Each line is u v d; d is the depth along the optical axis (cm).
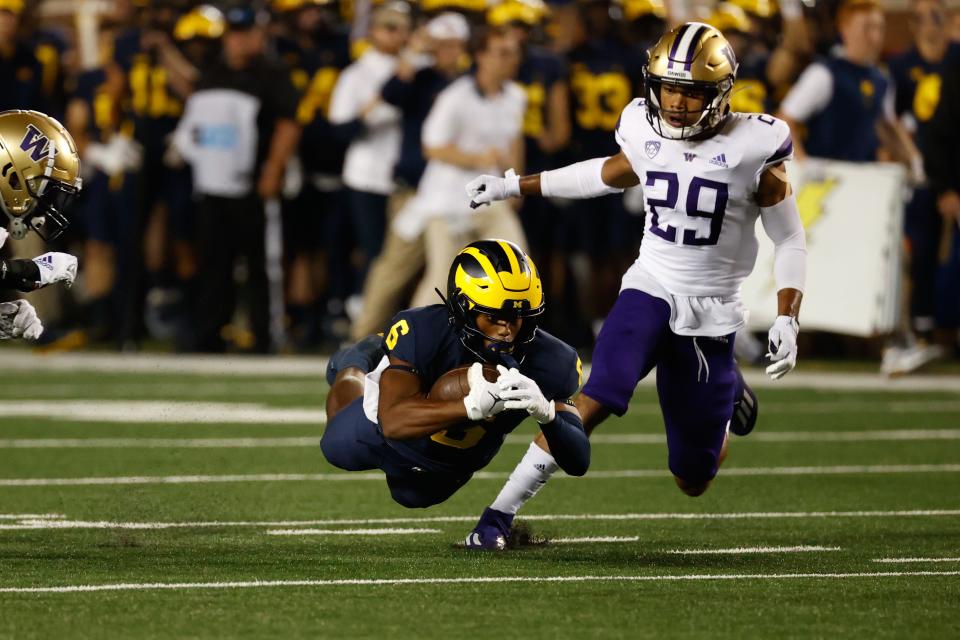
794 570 1783
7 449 2833
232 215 4341
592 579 1712
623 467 2723
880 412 3512
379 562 1814
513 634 1446
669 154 1939
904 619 1524
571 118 4369
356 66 4262
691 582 1702
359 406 1886
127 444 2916
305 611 1532
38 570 1739
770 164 1933
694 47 1880
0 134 1784
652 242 2005
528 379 1723
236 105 4300
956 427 3275
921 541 2002
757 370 4319
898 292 4047
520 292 1775
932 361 4569
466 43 4197
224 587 1648
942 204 4072
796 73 4294
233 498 2330
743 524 2144
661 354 2011
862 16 3950
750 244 1992
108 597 1591
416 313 1830
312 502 2305
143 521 2111
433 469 1856
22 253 4778
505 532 1933
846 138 4016
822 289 4038
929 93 4397
